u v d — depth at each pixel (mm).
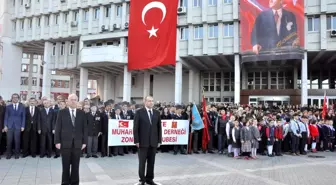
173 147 12930
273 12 22234
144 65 25016
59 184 6703
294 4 21891
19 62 37344
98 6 31141
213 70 34031
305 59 23078
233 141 11742
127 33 28469
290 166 9883
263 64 28797
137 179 7406
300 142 13117
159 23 24641
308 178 8000
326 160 11375
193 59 28109
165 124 12102
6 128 9961
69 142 6320
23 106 10336
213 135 13109
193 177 7832
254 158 11531
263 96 27719
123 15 29500
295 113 13961
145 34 25094
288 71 30422
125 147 11922
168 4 24531
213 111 13430
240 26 23766
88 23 31484
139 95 36219
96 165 9258
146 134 6988
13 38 36562
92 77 42250
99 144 11859
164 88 35312
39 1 34500
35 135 10492
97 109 11273
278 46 21984
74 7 32156
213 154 12383
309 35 23172
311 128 13828
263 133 12711
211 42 25781
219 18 25047
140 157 6957
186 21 26688
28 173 7785
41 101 11516
